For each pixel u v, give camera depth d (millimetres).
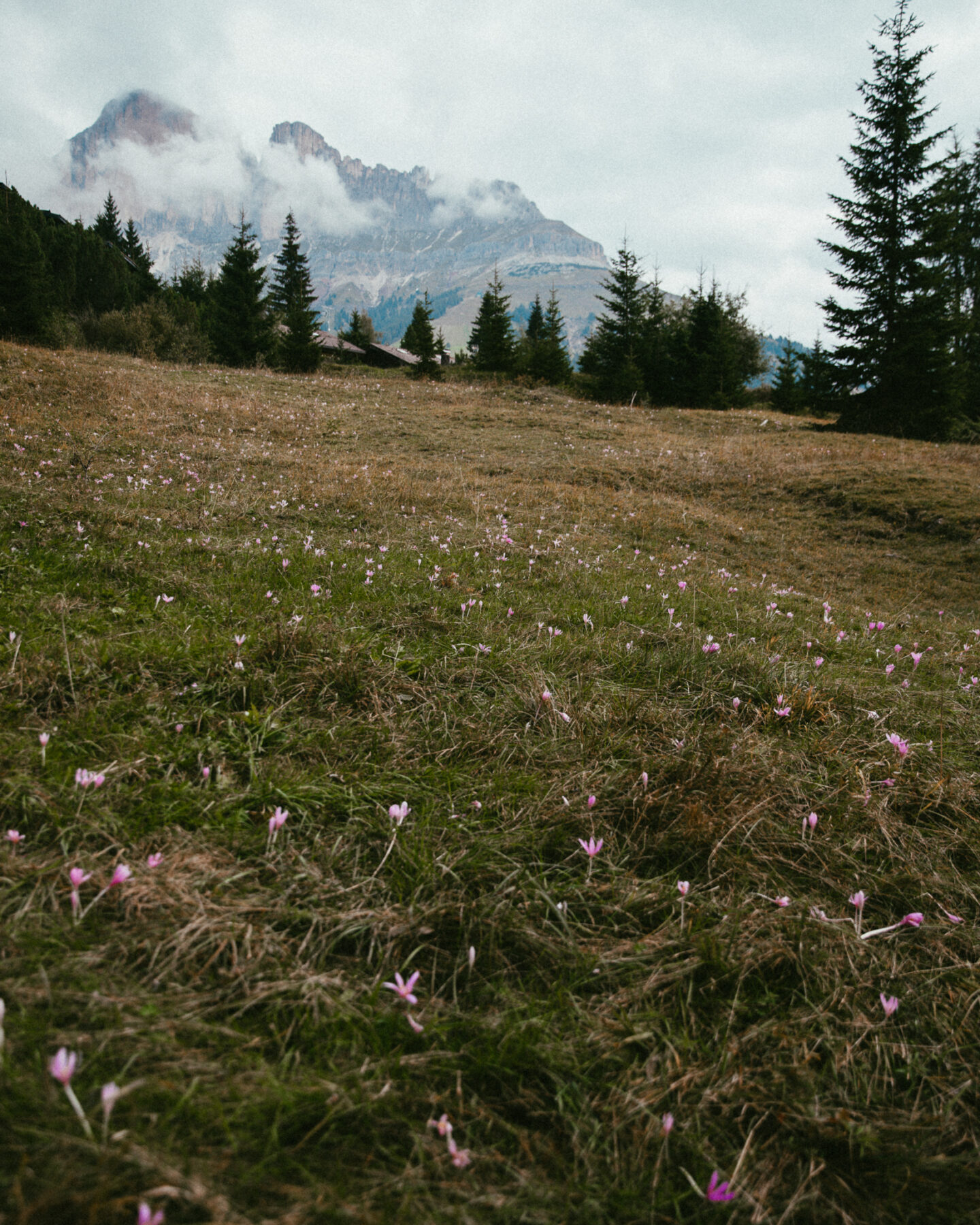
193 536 6648
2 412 10930
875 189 25562
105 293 39906
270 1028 1808
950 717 4449
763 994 2162
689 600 6789
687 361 36438
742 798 3031
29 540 5629
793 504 13828
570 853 2680
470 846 2605
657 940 2281
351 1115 1613
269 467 11148
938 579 10664
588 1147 1638
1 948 1825
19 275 26750
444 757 3211
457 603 5570
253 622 4418
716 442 19656
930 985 2289
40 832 2279
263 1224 1314
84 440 10422
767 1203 1603
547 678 4094
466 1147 1600
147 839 2338
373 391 23000
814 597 9016
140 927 2016
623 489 13773
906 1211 1631
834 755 3592
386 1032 1824
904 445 19406
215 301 43531
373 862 2508
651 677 4441
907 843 3002
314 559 6371
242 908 2131
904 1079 1990
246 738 3078
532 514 10531
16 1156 1342
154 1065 1605
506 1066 1796
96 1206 1232
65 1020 1689
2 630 3656
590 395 35062
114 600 4652
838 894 2678
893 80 24750
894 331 24953
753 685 4434
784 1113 1792
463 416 19516
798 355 28234
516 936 2217
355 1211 1379
